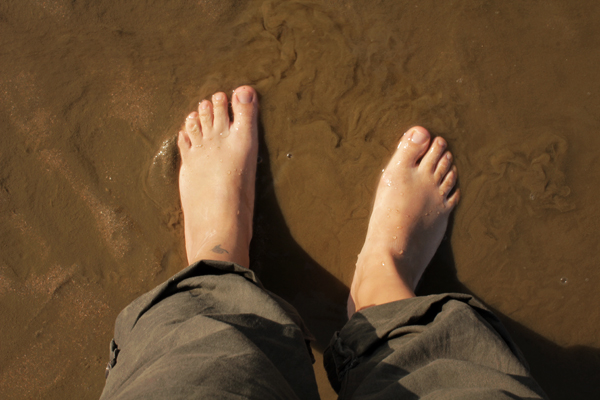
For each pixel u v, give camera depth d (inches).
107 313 67.1
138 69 68.5
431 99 67.7
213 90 69.3
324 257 69.1
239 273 50.4
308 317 69.0
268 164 69.4
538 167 67.2
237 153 68.4
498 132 67.9
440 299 47.3
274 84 68.4
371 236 67.5
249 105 68.5
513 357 41.1
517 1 67.2
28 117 67.5
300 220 69.3
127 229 68.3
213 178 68.0
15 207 66.8
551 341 67.4
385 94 67.8
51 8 67.6
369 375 40.6
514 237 68.0
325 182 69.0
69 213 67.4
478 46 67.3
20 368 65.5
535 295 67.7
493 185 68.2
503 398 32.2
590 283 67.2
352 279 68.9
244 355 35.0
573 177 66.9
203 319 39.9
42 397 65.4
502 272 68.2
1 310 65.8
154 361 37.7
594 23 66.7
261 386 33.3
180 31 68.2
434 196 68.7
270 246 69.4
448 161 68.7
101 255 67.7
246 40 68.2
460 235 69.1
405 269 65.7
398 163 68.4
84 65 68.0
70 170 67.6
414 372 38.0
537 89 67.2
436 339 41.7
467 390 34.3
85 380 65.9
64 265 67.1
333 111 68.4
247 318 41.7
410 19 67.5
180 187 69.0
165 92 68.9
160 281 68.1
